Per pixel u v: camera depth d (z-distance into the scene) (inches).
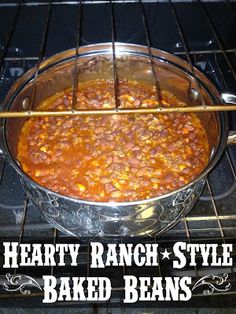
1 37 61.9
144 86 54.4
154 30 63.2
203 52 64.7
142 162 45.9
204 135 49.1
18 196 53.5
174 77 50.2
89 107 51.2
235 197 53.4
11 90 44.1
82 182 44.2
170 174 44.4
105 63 51.6
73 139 48.1
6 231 49.7
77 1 58.9
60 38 63.1
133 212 37.2
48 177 44.7
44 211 41.1
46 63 49.0
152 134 48.8
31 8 59.1
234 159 57.2
